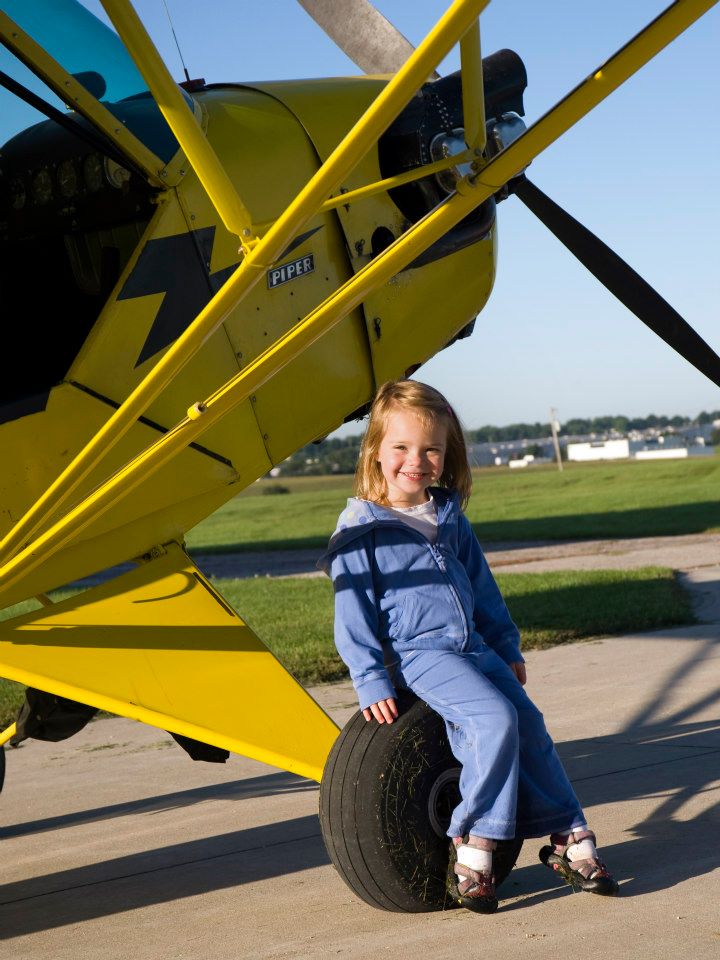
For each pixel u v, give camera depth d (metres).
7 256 3.11
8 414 2.44
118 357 2.62
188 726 2.29
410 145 3.52
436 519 2.36
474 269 3.88
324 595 10.16
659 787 3.10
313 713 2.39
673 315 3.72
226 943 2.16
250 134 3.16
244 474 2.97
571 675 5.25
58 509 2.44
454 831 2.17
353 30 4.36
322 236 3.29
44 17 2.98
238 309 2.96
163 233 2.74
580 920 2.07
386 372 3.54
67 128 2.62
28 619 2.46
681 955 1.84
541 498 30.08
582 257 3.79
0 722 4.99
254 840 2.97
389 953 2.00
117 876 2.72
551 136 1.69
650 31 1.53
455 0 1.46
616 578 9.23
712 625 6.64
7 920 2.44
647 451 113.44
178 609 2.57
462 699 2.18
